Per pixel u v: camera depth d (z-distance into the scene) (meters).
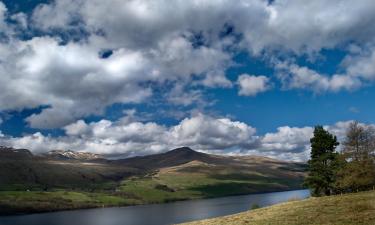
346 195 73.12
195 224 62.00
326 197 74.69
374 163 89.31
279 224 47.69
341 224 42.72
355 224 41.88
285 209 62.62
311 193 98.62
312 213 53.16
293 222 47.75
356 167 88.50
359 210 50.41
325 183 92.81
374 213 47.00
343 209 53.00
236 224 52.78
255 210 71.12
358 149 92.00
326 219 47.09
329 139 96.94
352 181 87.38
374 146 89.94
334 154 94.81
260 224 49.62
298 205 65.69
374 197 61.28
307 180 96.19
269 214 59.16
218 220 62.50
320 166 94.50
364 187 89.75
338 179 90.94
